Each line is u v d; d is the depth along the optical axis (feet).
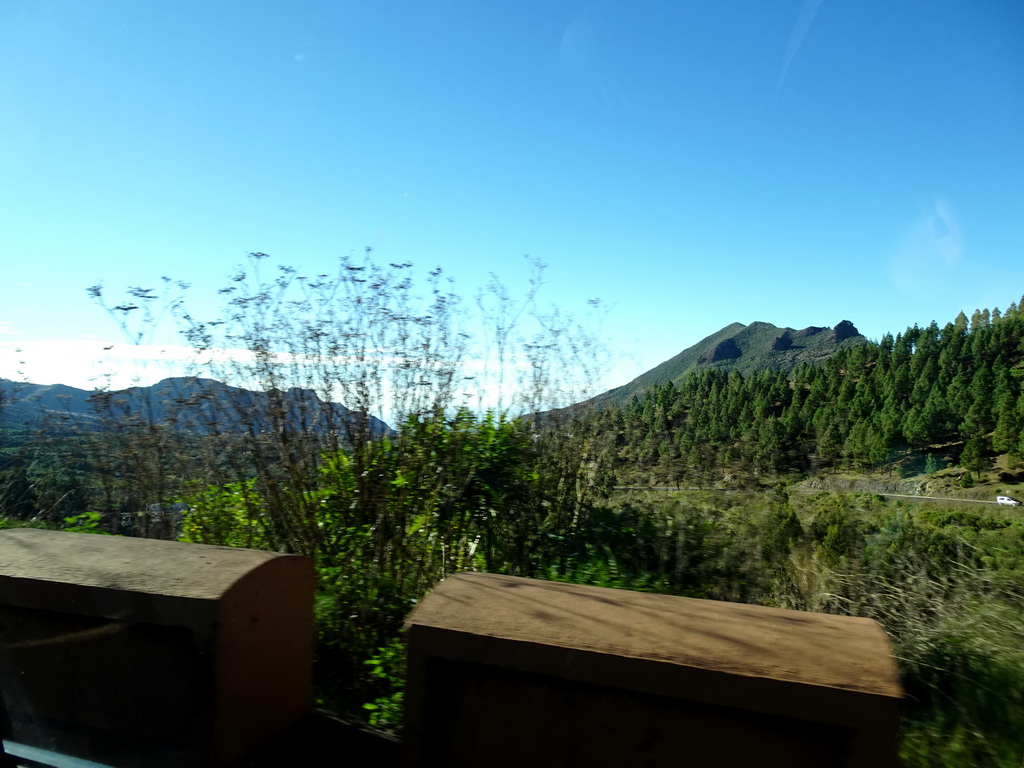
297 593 9.77
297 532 17.35
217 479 17.75
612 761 6.70
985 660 12.30
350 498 17.33
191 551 9.78
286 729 9.57
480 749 7.22
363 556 16.30
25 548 10.08
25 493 19.77
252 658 8.80
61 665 9.08
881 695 5.78
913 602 14.75
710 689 6.24
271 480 17.06
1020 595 14.60
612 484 18.93
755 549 16.33
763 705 6.07
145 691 8.61
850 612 15.16
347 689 12.97
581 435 19.19
